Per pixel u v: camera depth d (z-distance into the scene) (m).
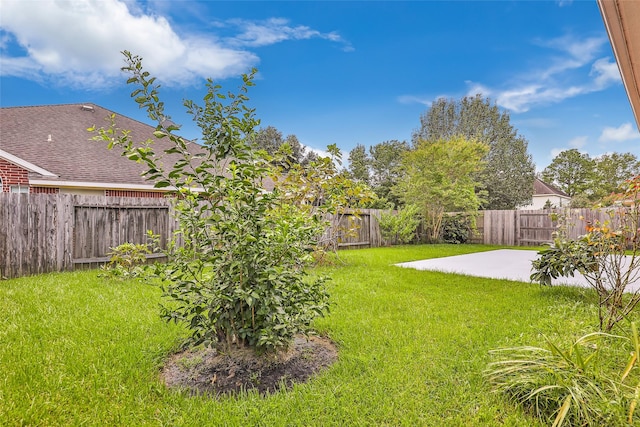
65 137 10.20
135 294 4.16
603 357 2.38
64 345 2.64
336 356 2.62
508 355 2.48
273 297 2.15
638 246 3.53
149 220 6.76
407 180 14.03
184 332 2.92
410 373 2.30
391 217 11.54
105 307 3.62
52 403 1.90
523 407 1.92
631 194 3.19
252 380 2.22
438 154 13.00
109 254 5.62
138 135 11.59
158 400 1.99
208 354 2.54
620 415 1.67
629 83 2.15
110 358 2.45
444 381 2.20
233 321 2.32
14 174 8.02
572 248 3.98
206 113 2.30
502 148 23.42
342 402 1.96
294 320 2.42
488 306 3.85
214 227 2.21
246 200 2.25
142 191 9.91
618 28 1.52
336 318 3.40
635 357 1.80
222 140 2.27
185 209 2.36
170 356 2.57
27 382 2.09
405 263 7.53
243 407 1.91
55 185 8.53
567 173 31.31
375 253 9.22
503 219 13.28
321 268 6.36
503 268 6.96
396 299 4.16
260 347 2.39
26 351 2.50
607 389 1.87
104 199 6.28
